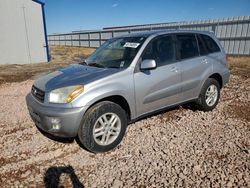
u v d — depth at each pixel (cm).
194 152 340
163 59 416
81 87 325
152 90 394
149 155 336
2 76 1062
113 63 398
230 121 455
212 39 517
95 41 2881
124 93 358
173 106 444
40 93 353
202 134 399
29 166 320
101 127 344
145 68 368
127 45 414
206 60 482
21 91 757
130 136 397
